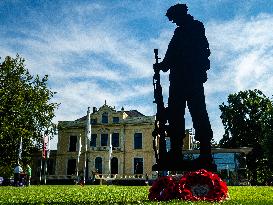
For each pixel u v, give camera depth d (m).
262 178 60.38
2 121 38.19
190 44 7.90
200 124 7.57
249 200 6.17
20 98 39.59
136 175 53.62
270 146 46.72
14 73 41.22
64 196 9.05
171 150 7.66
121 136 56.91
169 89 7.95
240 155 43.94
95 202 6.50
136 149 55.81
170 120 7.80
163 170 7.56
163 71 8.13
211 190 6.17
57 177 55.06
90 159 56.66
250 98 66.25
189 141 53.88
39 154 59.09
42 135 42.38
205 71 7.81
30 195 9.65
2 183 33.38
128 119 57.34
